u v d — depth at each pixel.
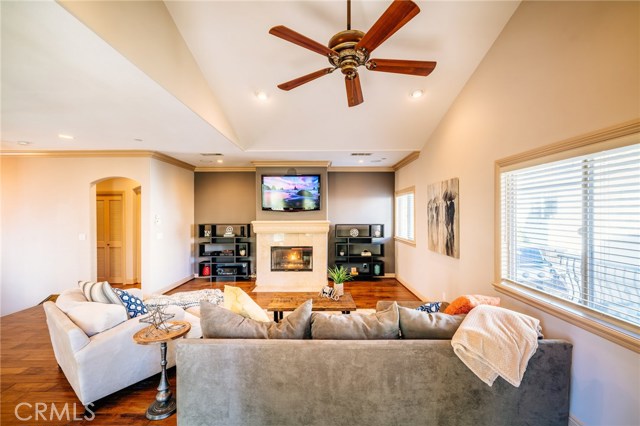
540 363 1.63
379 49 2.64
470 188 3.01
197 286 5.47
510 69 2.36
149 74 2.02
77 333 1.96
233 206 6.24
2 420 1.91
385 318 1.77
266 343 1.62
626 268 1.53
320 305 3.09
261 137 4.20
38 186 4.53
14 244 4.54
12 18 1.39
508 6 2.28
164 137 3.67
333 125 3.92
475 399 1.61
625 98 1.46
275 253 5.70
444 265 3.70
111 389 2.09
